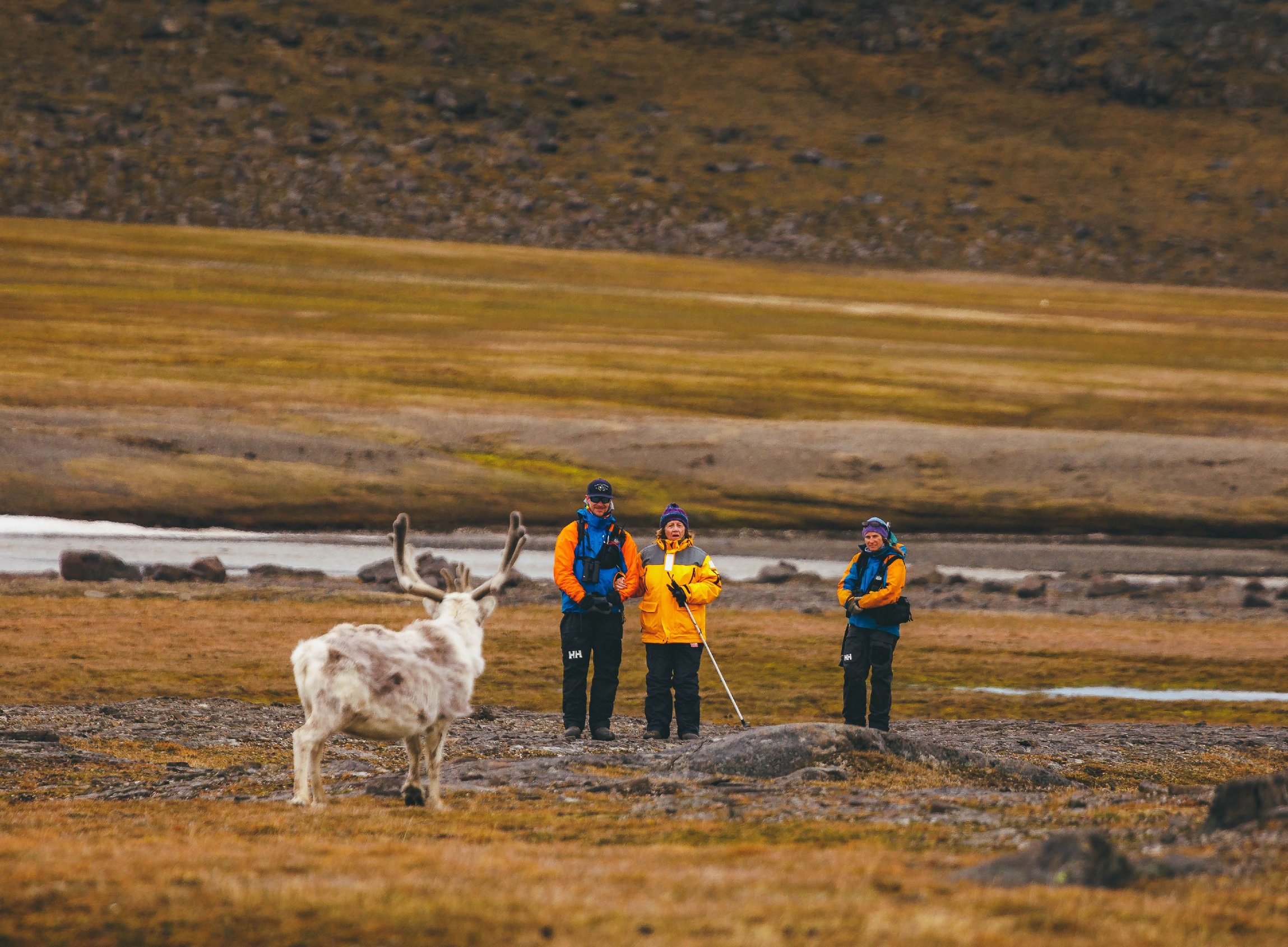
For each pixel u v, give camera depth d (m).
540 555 46.72
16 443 56.34
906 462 62.28
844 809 10.49
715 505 56.47
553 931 6.33
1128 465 62.25
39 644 23.89
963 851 8.66
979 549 51.41
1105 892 7.05
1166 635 30.95
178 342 91.06
